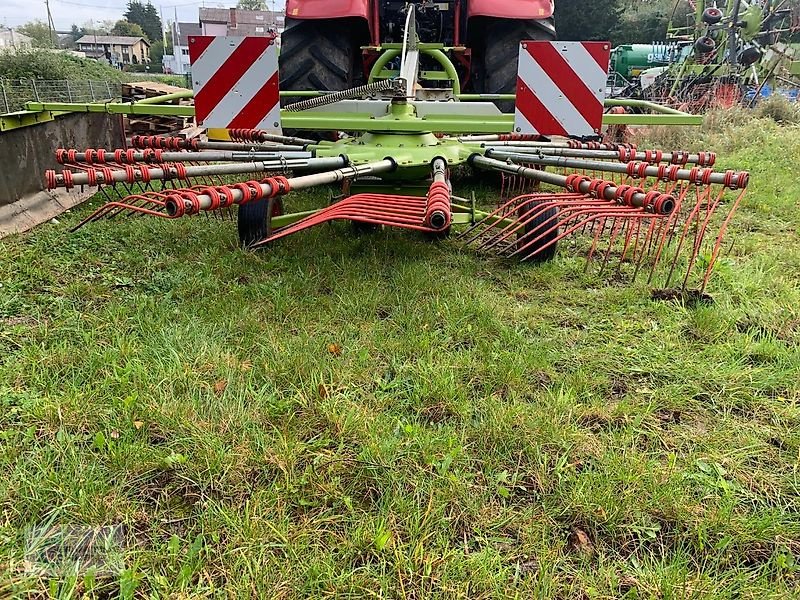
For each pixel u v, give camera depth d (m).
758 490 2.00
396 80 4.03
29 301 3.13
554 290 3.44
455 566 1.65
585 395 2.44
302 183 2.97
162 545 1.71
